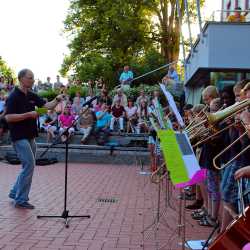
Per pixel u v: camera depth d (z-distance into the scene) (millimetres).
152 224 5934
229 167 4449
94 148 13633
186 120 7043
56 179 9922
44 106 6934
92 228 5738
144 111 14969
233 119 4395
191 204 7066
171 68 18344
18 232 5473
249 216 3295
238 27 12117
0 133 12477
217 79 13383
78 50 30703
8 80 18781
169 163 3619
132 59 27422
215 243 3350
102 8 29344
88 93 18062
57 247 4918
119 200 7637
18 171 11016
